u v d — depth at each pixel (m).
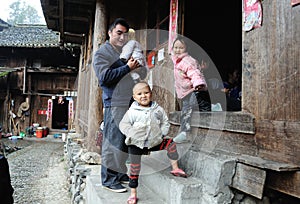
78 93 10.06
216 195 2.03
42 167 8.40
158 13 4.84
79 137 7.99
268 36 1.93
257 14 2.02
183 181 2.25
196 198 2.16
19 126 15.73
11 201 2.89
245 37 2.15
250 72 2.09
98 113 4.62
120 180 2.91
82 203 3.64
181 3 3.72
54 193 5.86
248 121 2.06
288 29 1.77
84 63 9.02
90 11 6.88
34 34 17.31
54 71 14.84
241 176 1.99
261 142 1.96
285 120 1.77
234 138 2.23
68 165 7.04
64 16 7.40
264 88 1.95
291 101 1.73
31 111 15.88
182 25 3.71
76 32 9.12
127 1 6.11
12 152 11.05
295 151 1.69
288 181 1.72
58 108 18.34
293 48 1.73
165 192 2.44
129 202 2.38
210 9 5.69
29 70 15.03
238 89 4.03
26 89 15.25
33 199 5.46
